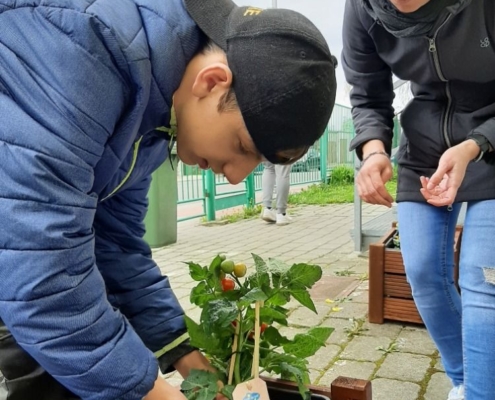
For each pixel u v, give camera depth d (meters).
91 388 1.03
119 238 1.48
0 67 0.98
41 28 0.98
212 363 1.34
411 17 1.55
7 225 0.94
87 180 1.00
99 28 0.97
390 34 1.77
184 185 7.24
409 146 1.88
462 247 1.69
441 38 1.61
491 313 1.57
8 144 0.95
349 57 2.00
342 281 3.76
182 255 4.97
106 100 0.99
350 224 6.60
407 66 1.77
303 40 1.05
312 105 1.05
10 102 0.98
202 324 1.23
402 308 2.86
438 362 2.44
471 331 1.60
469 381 1.61
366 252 4.68
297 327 2.88
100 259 1.45
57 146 0.95
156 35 1.05
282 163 1.13
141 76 1.01
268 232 6.20
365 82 2.00
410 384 2.25
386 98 2.03
